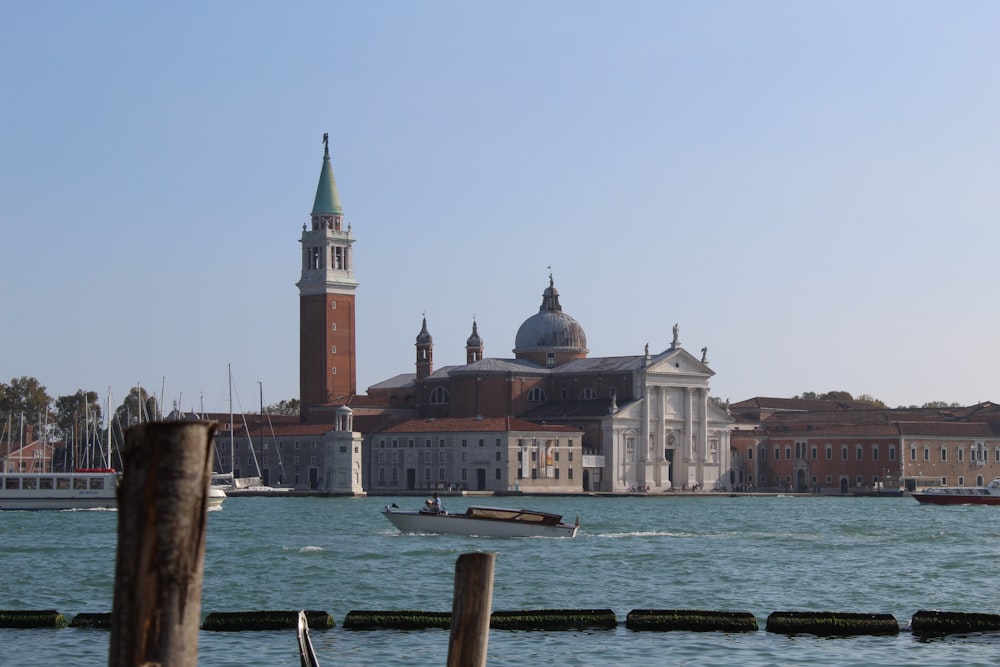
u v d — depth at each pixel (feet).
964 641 207.72
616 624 221.05
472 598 96.32
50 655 191.83
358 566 355.56
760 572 344.08
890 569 353.72
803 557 394.73
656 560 378.94
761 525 611.47
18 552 400.88
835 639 210.38
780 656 195.42
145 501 57.72
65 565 353.31
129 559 57.82
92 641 203.41
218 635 210.38
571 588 303.89
